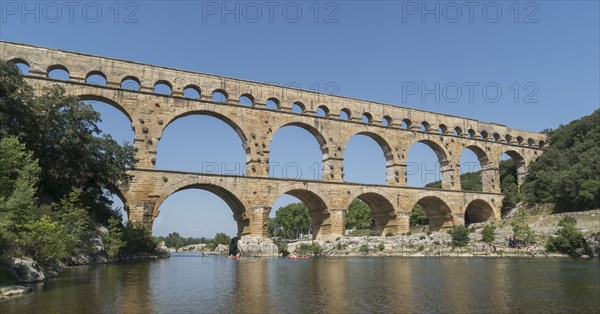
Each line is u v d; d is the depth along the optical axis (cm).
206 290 2789
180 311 2075
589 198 7806
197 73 6931
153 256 6938
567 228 6362
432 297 2436
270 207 7025
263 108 7312
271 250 6912
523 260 5306
